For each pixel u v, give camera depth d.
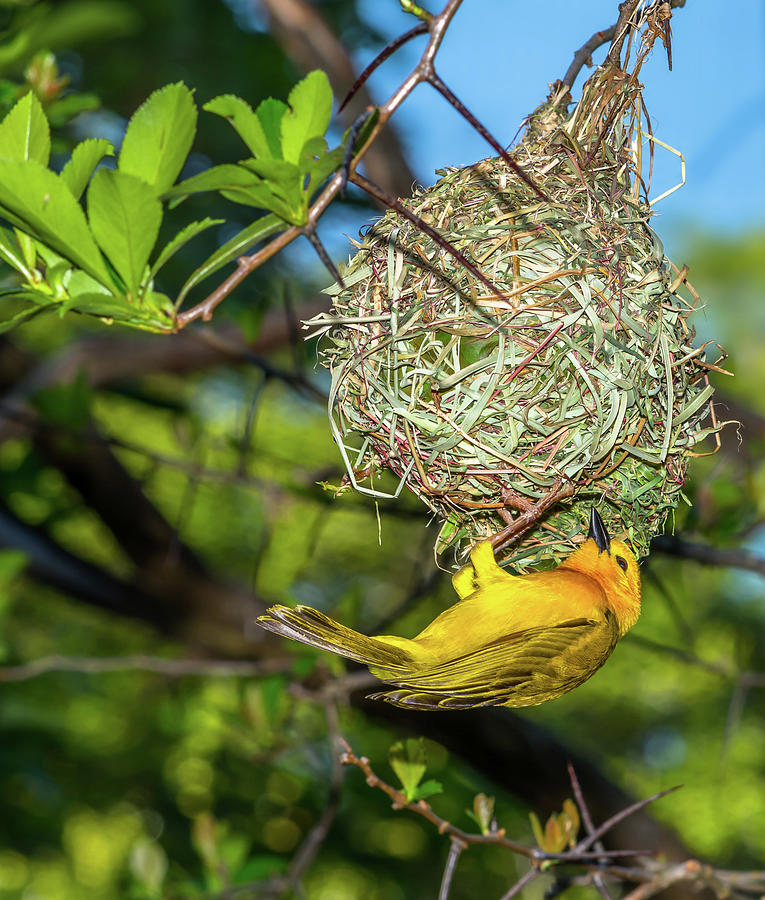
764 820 30.25
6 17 8.84
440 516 6.35
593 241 5.89
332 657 9.18
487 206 5.96
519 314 5.73
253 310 9.73
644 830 11.95
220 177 4.33
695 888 7.48
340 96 12.03
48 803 15.84
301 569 10.28
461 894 21.81
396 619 10.16
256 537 23.25
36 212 4.46
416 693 4.74
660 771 31.59
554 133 6.23
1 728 15.78
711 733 31.69
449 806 19.64
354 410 6.11
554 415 5.75
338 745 9.16
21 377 13.31
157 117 4.53
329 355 6.27
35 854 20.31
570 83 6.32
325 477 10.07
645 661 31.88
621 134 6.27
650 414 5.92
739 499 9.38
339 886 25.80
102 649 23.56
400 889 21.56
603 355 5.73
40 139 4.62
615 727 32.59
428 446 5.85
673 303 6.10
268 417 24.45
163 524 13.01
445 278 5.70
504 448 5.76
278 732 9.70
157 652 22.20
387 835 21.19
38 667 9.18
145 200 4.39
